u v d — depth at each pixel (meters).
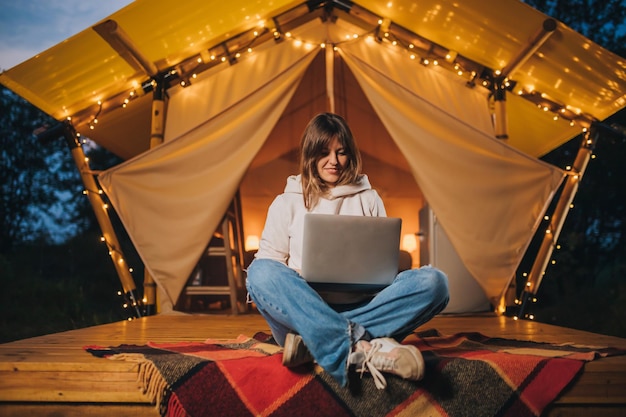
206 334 2.75
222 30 4.01
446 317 3.92
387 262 1.83
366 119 5.85
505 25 3.71
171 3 3.54
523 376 1.78
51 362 1.82
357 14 4.14
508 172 3.91
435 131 3.99
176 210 3.95
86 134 4.58
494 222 3.92
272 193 6.15
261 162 6.14
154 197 3.94
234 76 4.26
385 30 4.16
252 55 4.26
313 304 1.71
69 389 1.80
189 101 4.27
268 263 1.82
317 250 1.78
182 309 4.25
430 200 3.98
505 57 4.00
